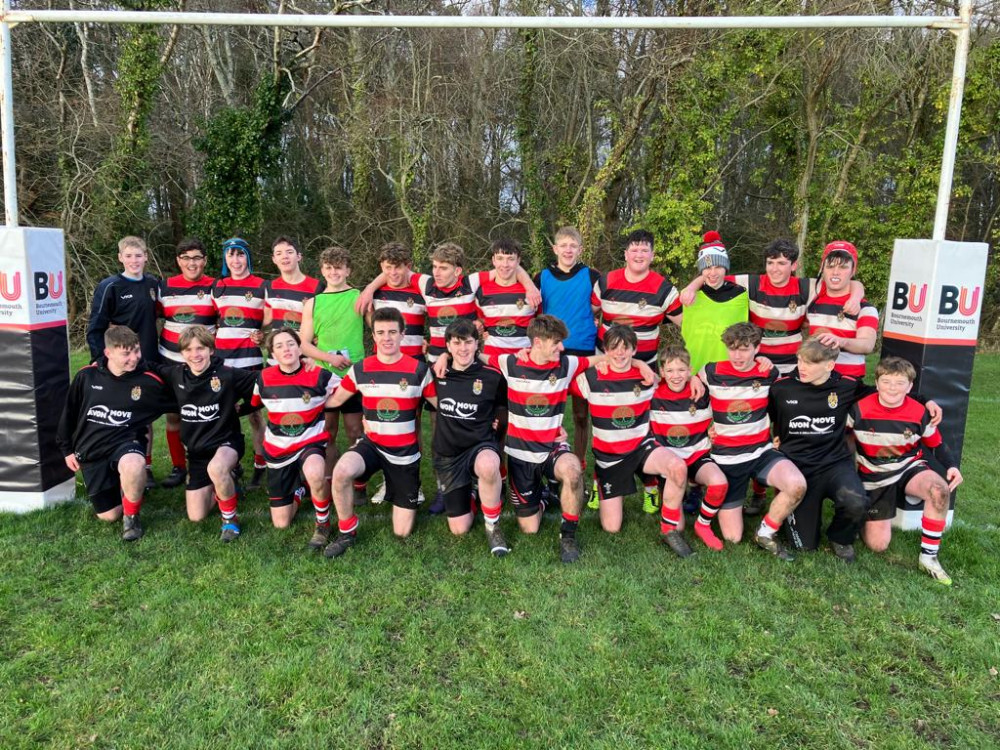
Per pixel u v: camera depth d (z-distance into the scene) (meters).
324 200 14.30
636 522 4.23
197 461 4.02
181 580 3.37
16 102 12.17
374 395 3.83
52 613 3.06
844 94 12.84
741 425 3.82
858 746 2.36
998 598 3.33
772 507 3.75
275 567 3.52
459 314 4.55
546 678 2.67
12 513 4.12
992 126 11.73
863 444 3.76
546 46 12.21
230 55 14.38
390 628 3.02
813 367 3.65
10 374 4.10
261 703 2.51
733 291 4.40
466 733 2.37
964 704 2.58
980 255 3.97
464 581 3.44
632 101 11.46
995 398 8.75
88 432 3.89
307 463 3.72
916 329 4.07
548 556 3.72
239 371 3.99
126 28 12.25
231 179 12.39
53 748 2.27
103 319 4.48
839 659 2.84
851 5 9.87
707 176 11.53
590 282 4.62
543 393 3.81
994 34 11.13
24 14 3.93
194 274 4.73
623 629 3.01
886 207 12.88
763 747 2.33
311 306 4.53
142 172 11.93
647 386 3.86
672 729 2.41
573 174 13.43
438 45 12.81
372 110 12.64
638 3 12.23
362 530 4.06
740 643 2.93
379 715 2.46
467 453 3.86
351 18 3.96
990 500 4.76
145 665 2.70
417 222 12.75
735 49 10.86
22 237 3.98
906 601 3.29
